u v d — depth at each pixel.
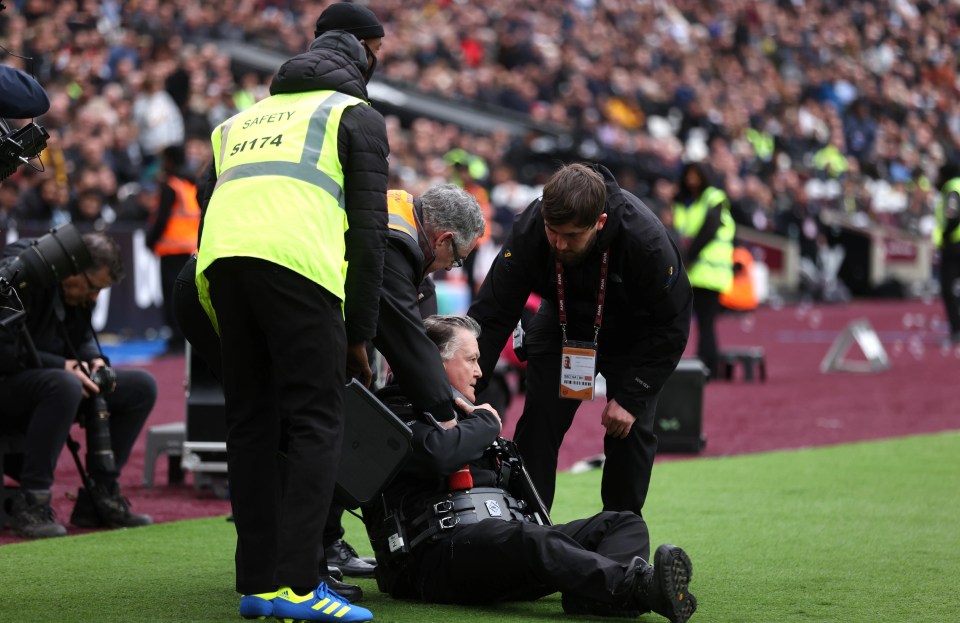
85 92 63.91
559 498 27.83
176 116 66.19
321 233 16.11
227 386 17.00
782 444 36.69
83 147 57.81
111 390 24.34
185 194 50.66
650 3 120.31
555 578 16.55
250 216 16.09
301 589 16.03
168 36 77.50
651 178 92.31
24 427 23.95
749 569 20.73
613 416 19.00
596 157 89.75
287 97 17.02
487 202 67.31
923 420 41.66
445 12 104.00
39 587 19.14
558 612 17.64
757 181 101.12
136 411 25.52
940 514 26.03
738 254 57.69
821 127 116.62
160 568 20.64
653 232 18.42
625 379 19.03
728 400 45.91
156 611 17.59
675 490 28.86
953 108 138.50
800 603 18.36
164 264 51.47
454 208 18.81
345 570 20.41
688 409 34.69
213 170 17.45
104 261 24.86
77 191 56.81
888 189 116.94
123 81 67.25
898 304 101.88
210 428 27.27
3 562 21.00
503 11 107.38
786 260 100.75
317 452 16.09
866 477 30.77
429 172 74.62
